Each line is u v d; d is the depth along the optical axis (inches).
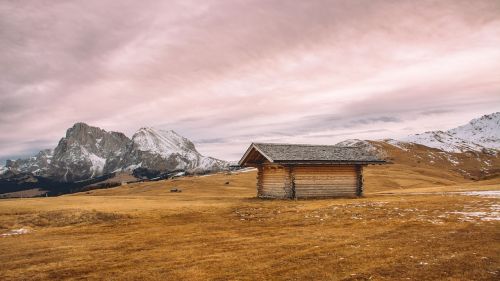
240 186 3969.0
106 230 831.7
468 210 909.8
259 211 1079.0
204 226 860.0
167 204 1250.0
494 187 1851.6
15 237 763.4
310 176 1504.7
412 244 567.5
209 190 3385.8
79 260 550.0
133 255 573.9
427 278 408.5
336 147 1672.0
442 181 5191.9
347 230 728.3
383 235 655.1
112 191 4680.1
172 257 551.5
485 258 471.8
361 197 1514.5
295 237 675.4
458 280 398.9
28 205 1184.8
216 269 476.7
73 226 891.4
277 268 470.3
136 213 1027.3
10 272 493.7
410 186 4052.7
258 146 1531.7
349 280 413.1
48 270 498.9
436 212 902.4
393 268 447.5
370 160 1573.6
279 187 1524.4
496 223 706.8
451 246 541.6
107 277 459.5
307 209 1074.7
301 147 1603.1
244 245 621.9
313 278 424.2
